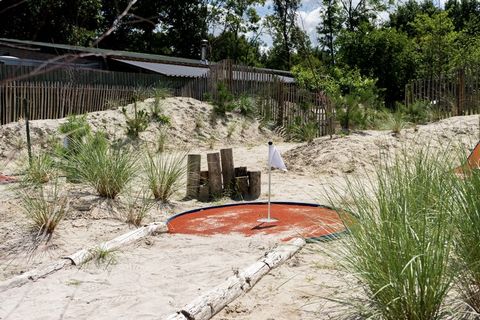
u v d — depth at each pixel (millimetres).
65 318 3609
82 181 7082
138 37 38188
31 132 13414
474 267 3023
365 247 3131
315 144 11875
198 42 41156
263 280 4250
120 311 3717
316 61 26594
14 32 25688
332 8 40906
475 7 45031
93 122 14828
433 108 14586
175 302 3855
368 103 16891
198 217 6516
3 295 4043
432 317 2848
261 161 11945
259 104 18844
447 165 3816
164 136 14648
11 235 5449
